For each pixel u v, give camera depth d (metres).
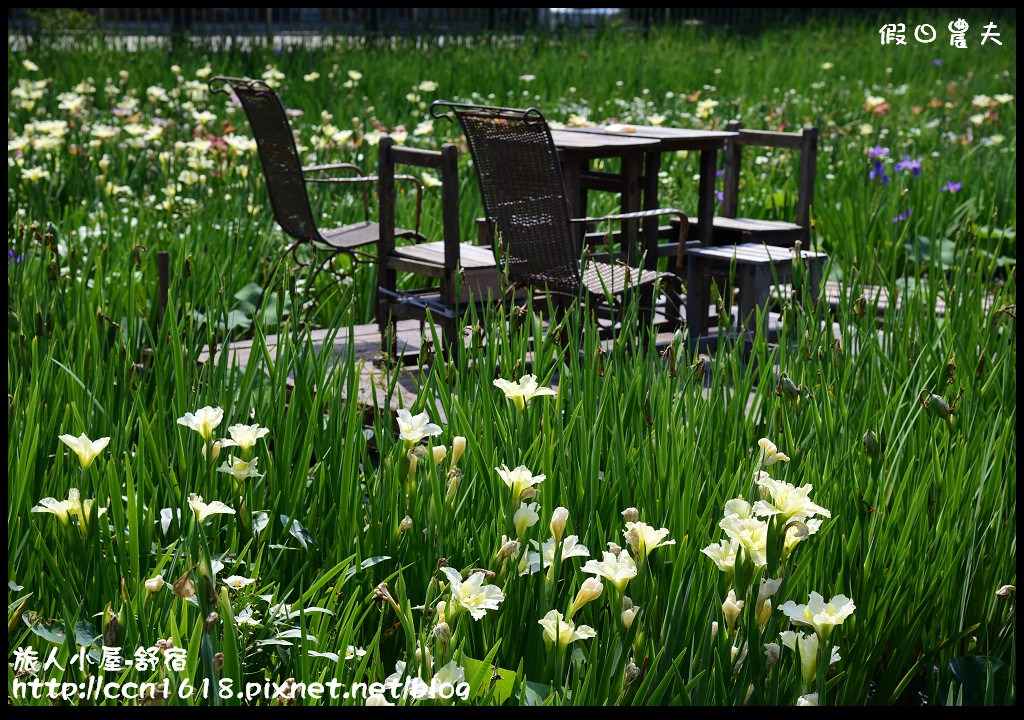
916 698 2.95
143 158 8.26
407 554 2.65
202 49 15.88
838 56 18.20
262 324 3.60
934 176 8.21
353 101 12.21
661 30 22.27
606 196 8.09
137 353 4.10
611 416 3.26
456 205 5.02
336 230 6.08
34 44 15.59
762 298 5.30
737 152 6.74
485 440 2.96
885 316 4.38
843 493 2.79
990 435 3.20
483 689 2.14
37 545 2.53
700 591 2.39
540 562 2.41
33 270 4.90
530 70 15.34
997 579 2.84
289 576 2.78
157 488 2.83
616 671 2.17
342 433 3.14
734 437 3.19
